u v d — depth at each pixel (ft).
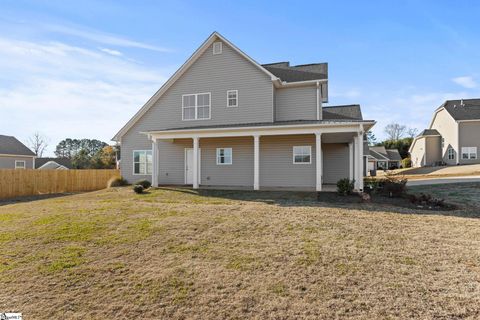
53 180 63.41
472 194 37.63
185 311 11.12
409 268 14.38
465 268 14.33
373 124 38.88
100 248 17.98
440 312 10.57
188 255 16.58
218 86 52.21
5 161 85.56
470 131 98.94
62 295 12.53
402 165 145.79
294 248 17.33
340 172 54.49
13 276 14.38
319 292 12.19
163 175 56.03
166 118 55.52
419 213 26.71
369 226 22.02
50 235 20.75
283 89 51.37
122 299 12.09
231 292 12.41
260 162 50.26
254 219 24.17
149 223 23.32
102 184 72.02
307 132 40.52
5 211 32.50
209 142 53.21
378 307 10.98
